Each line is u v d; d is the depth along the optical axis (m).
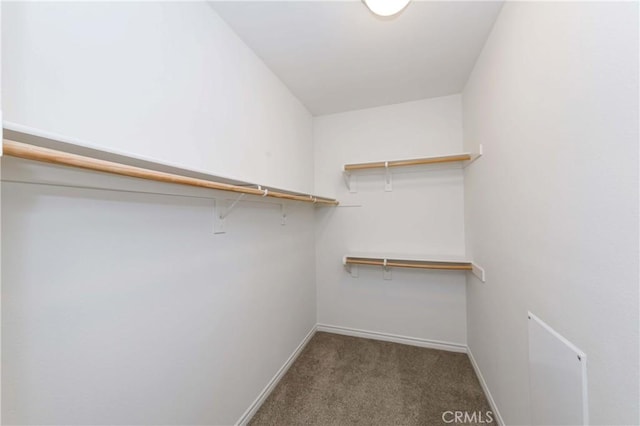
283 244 1.99
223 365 1.31
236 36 1.47
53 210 0.68
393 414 1.55
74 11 0.73
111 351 0.81
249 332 1.54
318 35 1.50
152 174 0.72
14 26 0.61
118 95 0.84
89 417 0.75
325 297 2.69
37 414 0.65
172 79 1.04
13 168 0.59
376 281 2.52
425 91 2.21
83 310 0.74
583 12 0.71
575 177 0.76
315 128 2.72
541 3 0.93
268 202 1.79
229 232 1.37
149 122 0.94
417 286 2.39
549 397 0.91
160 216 0.98
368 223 2.54
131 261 0.87
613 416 0.63
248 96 1.58
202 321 1.18
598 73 0.66
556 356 0.87
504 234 1.32
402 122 2.42
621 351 0.60
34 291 0.64
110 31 0.82
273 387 1.79
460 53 1.68
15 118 0.61
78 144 0.55
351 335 2.60
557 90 0.84
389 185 2.47
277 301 1.89
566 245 0.81
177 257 1.05
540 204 0.96
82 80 0.74
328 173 2.67
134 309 0.88
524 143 1.08
